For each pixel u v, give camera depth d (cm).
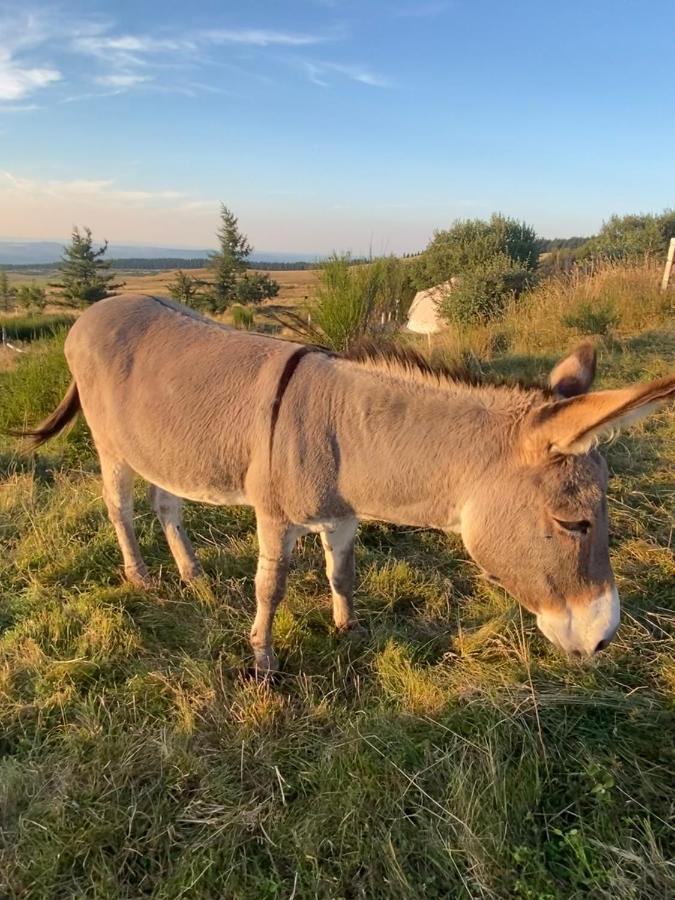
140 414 304
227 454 277
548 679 277
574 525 213
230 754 245
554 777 225
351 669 297
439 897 190
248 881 196
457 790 213
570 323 913
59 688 279
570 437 200
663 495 437
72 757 241
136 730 256
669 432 541
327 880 192
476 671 282
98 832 209
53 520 427
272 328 1267
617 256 1627
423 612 342
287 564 284
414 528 429
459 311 1184
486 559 234
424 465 240
